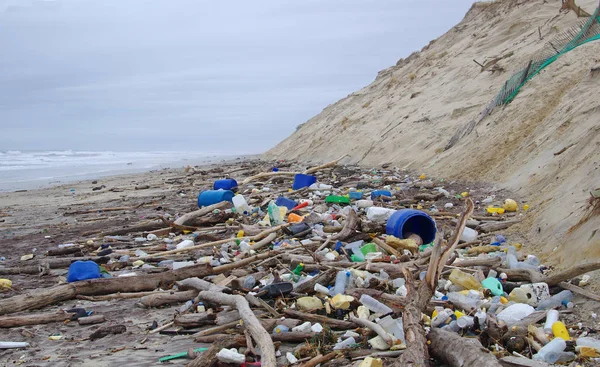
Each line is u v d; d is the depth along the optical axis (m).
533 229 8.84
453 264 7.36
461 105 21.56
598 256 6.39
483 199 12.66
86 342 6.07
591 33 11.38
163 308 7.15
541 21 24.39
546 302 5.98
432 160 19.06
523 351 5.03
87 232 13.20
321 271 7.62
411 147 21.80
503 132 16.05
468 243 8.94
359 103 38.31
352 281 6.86
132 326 6.52
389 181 17.00
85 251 11.09
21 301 7.17
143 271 8.86
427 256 7.88
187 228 12.18
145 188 24.64
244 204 13.17
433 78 28.05
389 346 5.13
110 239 11.94
